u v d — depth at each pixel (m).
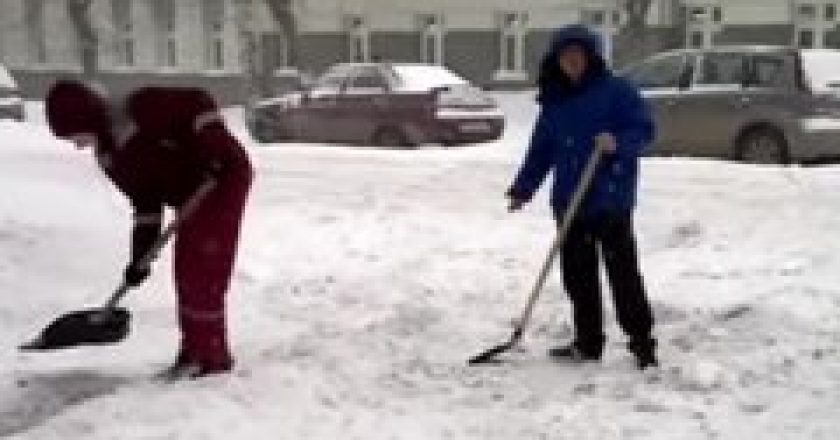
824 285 7.71
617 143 6.00
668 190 13.20
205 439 5.45
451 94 20.50
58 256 8.95
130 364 6.88
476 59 38.66
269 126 23.06
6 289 8.23
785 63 16.52
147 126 6.04
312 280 8.76
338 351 6.77
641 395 5.96
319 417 5.72
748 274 8.23
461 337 7.09
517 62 38.12
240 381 6.15
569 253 6.39
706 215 11.19
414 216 11.36
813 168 15.13
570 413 5.75
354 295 8.27
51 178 11.90
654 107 17.84
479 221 11.06
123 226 10.14
